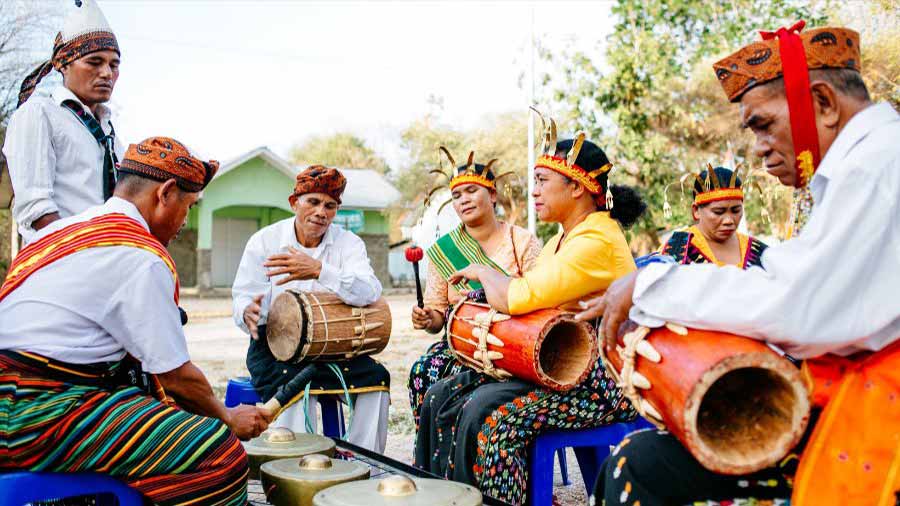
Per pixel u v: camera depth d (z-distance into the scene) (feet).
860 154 5.76
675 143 54.44
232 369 28.30
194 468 7.83
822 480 5.83
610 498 6.68
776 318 5.72
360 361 13.09
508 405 9.63
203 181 8.87
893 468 5.61
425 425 11.34
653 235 56.90
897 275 5.67
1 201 14.56
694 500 6.31
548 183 10.07
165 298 8.09
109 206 8.43
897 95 30.89
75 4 11.59
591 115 54.85
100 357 7.92
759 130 6.48
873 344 5.85
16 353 7.54
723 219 12.78
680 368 5.75
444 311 12.96
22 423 7.39
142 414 7.77
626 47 53.83
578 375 9.46
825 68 6.12
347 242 13.82
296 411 12.50
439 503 7.16
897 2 31.19
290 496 8.13
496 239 12.79
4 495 7.40
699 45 54.24
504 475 9.44
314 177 13.03
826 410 5.98
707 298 5.88
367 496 7.30
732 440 5.82
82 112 11.46
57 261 7.84
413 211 90.79
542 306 9.58
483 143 76.69
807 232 5.80
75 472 7.68
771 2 50.83
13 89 47.03
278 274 12.42
